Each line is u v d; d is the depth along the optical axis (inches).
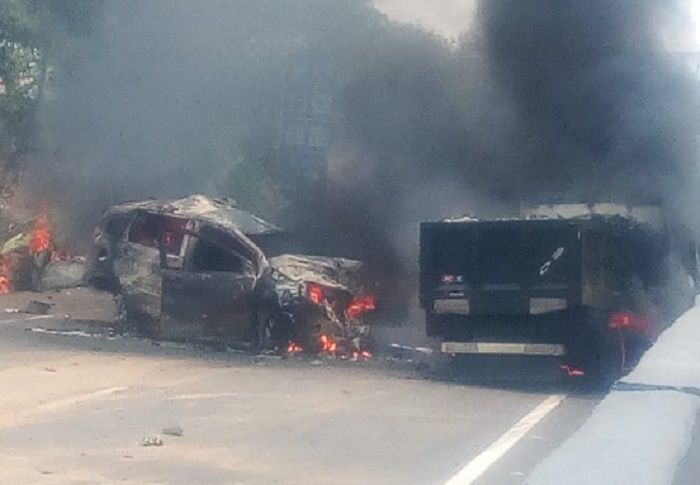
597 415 377.7
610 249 786.8
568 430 521.7
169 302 853.8
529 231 744.3
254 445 460.4
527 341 749.3
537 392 694.5
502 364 775.7
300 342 828.6
